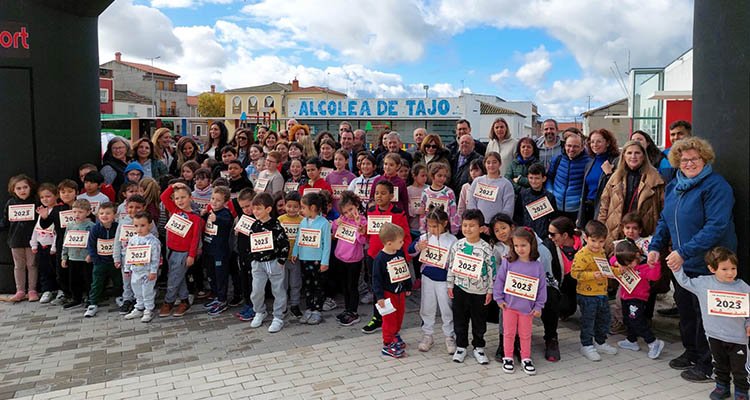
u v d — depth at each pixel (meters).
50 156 6.91
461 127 7.78
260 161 7.32
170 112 75.62
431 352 4.93
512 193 6.04
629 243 4.87
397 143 7.65
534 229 6.00
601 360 4.73
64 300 6.62
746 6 4.10
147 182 6.90
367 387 4.18
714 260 3.91
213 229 6.30
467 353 4.91
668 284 5.03
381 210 5.81
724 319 3.88
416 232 6.59
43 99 6.82
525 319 4.47
